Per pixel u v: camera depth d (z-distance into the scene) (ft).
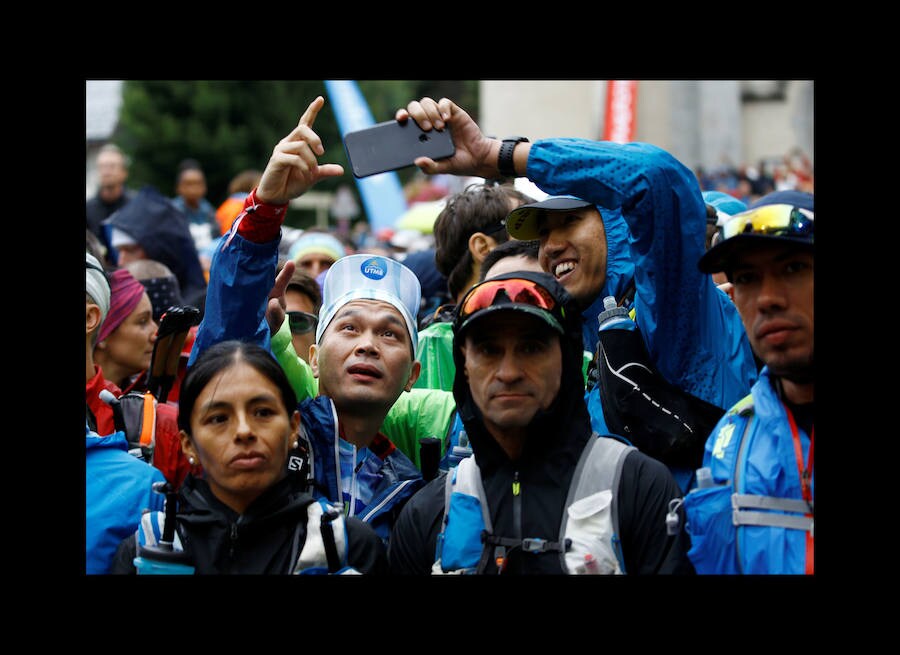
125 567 8.80
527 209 11.94
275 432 8.70
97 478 9.86
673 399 10.30
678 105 63.93
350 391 10.63
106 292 11.93
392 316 10.90
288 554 8.64
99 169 30.91
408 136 10.88
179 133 84.23
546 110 51.62
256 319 10.84
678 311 10.59
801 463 8.22
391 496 10.46
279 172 10.36
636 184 10.53
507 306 8.61
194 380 8.79
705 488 8.41
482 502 8.70
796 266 8.30
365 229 52.08
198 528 8.70
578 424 8.84
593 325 12.47
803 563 8.04
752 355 10.99
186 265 21.03
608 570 8.33
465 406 9.05
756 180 52.39
